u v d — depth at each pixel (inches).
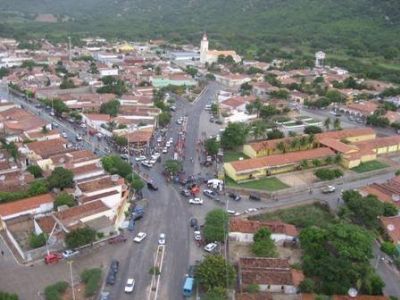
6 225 4788.4
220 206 5516.7
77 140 7583.7
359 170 6811.0
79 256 4419.3
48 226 4623.5
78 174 5743.1
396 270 4434.1
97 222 4741.6
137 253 4507.9
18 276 4097.0
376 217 5152.6
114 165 5999.0
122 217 5068.9
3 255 4404.5
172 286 4037.9
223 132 7657.5
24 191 5315.0
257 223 4852.4
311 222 5162.4
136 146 7337.6
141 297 3882.9
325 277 4015.8
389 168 6948.8
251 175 6318.9
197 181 6141.7
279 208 5526.6
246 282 3986.2
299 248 4685.0
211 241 4672.7
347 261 4121.6
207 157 6998.0
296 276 4124.0
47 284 3993.6
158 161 6835.6
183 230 4950.8
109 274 4119.1
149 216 5211.6
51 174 5669.3
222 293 3735.2
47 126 7790.4
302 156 6781.5
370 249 4409.5
